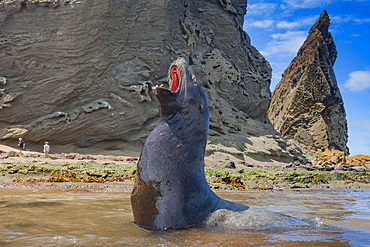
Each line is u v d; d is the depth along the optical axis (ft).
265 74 169.58
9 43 86.38
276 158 127.85
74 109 91.61
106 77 96.07
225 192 30.17
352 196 28.14
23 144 80.64
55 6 89.20
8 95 84.69
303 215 15.90
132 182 36.42
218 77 134.31
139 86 98.22
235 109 137.39
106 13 93.40
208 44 137.49
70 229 11.64
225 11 147.84
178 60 13.30
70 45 90.38
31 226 12.05
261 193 29.96
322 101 246.68
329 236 10.77
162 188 11.94
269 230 11.58
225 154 106.22
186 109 12.55
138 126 98.22
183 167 12.24
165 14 104.94
